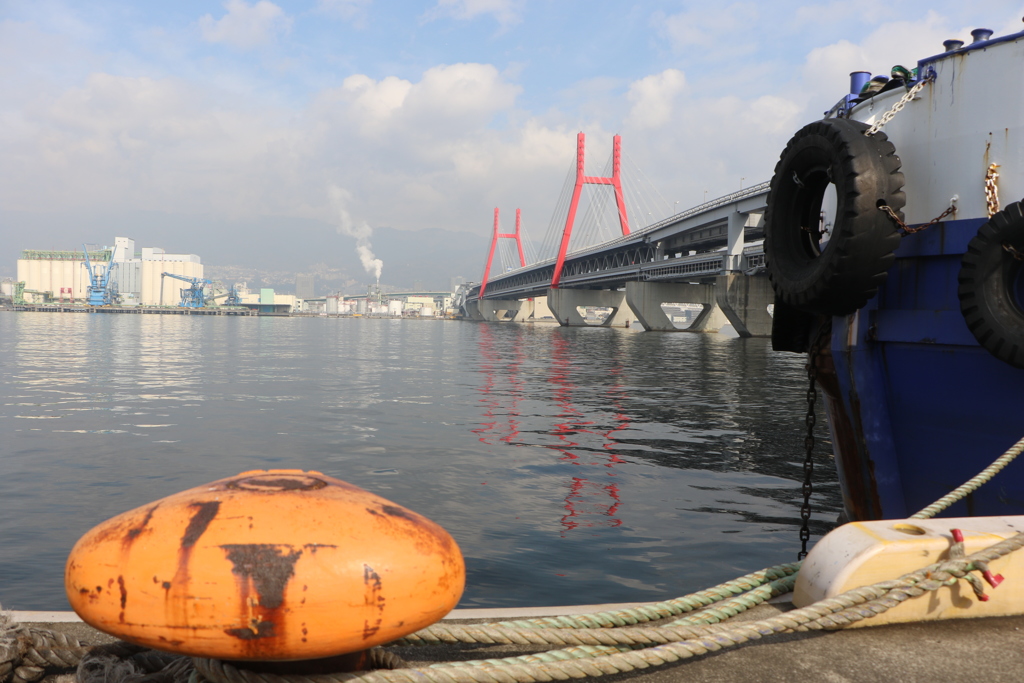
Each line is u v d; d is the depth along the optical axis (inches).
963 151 165.9
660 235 3139.8
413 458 394.9
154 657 62.1
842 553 76.0
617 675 63.2
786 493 310.5
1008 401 155.5
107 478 346.9
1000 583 76.0
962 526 81.8
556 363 1270.9
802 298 185.8
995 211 158.7
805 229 196.1
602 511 278.8
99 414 582.9
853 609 70.3
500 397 716.0
